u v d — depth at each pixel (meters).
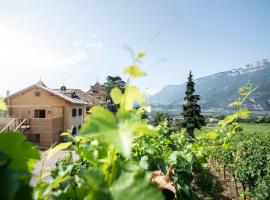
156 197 0.85
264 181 9.74
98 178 0.89
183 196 2.22
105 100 63.94
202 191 12.77
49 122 28.11
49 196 1.34
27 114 32.03
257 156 12.79
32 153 1.00
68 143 1.74
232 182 15.52
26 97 32.44
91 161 1.38
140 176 0.89
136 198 0.85
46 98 32.34
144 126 1.30
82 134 0.80
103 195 0.87
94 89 67.94
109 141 0.78
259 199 9.52
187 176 2.42
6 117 27.69
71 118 33.56
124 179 0.89
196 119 48.19
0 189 0.79
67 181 1.52
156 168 2.36
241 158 14.81
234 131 2.27
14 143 0.98
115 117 0.86
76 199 1.35
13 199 0.81
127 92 1.11
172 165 2.38
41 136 27.95
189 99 49.78
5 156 0.86
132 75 1.02
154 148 2.64
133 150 2.48
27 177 0.88
